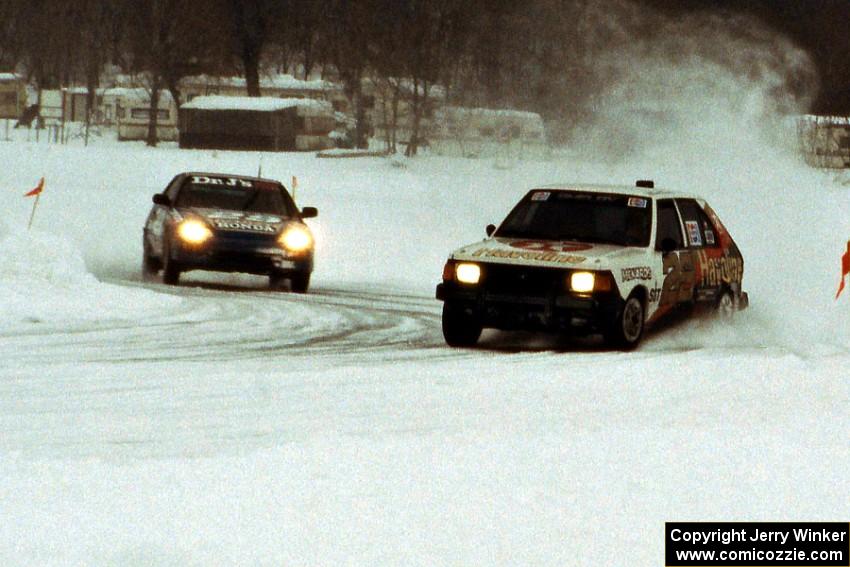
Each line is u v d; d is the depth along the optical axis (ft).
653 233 160.04
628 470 81.76
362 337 160.04
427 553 63.26
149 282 229.66
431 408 107.45
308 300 208.23
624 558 63.52
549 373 129.18
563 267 149.28
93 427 96.68
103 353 136.56
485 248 155.02
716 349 154.81
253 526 66.95
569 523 69.10
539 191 167.22
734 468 83.05
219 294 211.20
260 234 220.43
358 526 67.41
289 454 85.35
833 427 99.19
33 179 515.09
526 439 92.48
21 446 88.84
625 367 134.10
